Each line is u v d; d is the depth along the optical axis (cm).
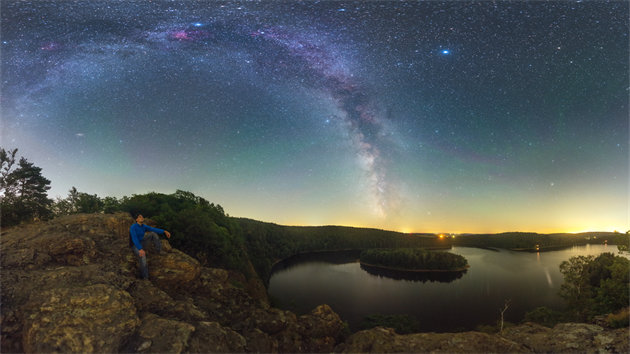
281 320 1174
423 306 12488
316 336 1171
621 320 1518
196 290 1309
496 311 11819
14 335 802
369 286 15888
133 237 1223
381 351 1016
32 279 956
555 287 15575
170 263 1278
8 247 1165
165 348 800
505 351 984
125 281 1065
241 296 1377
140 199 6219
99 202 4850
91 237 1360
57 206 4262
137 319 862
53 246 1156
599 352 934
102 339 769
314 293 13388
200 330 902
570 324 1118
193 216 4978
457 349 990
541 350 1007
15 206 3619
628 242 4044
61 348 730
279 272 17612
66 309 812
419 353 988
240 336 972
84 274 1012
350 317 10725
